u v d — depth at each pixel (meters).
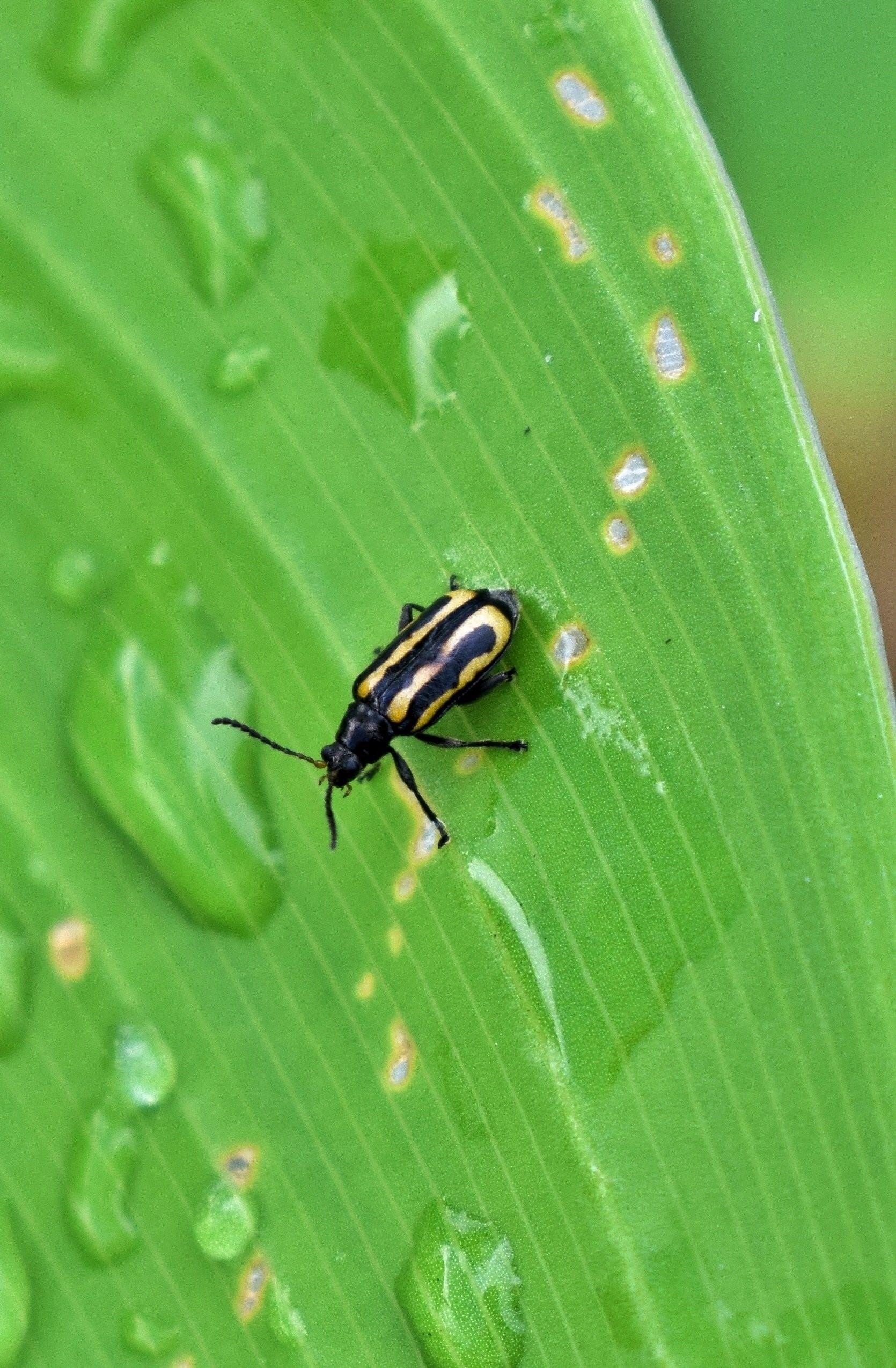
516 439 0.15
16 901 0.15
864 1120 0.15
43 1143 0.15
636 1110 0.15
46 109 0.15
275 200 0.15
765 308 0.15
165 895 0.15
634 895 0.15
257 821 0.15
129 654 0.15
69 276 0.15
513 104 0.15
